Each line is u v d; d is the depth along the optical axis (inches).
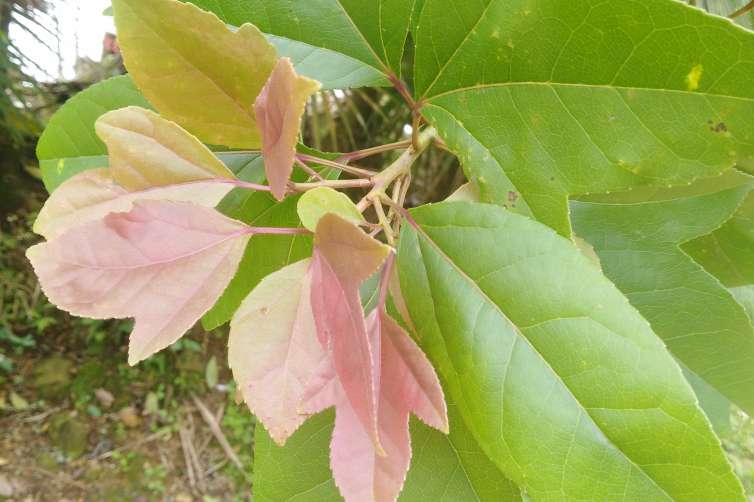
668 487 6.9
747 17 14.4
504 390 7.5
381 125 34.0
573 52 7.8
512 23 8.1
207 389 58.6
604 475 7.1
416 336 8.3
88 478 49.1
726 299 11.7
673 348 12.3
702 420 6.7
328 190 6.9
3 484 46.4
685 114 7.5
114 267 6.7
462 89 8.8
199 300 6.9
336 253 6.4
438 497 9.3
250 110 7.8
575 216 12.4
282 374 6.8
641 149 7.8
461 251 7.9
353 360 6.1
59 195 7.3
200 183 7.6
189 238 7.0
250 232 7.3
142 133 7.3
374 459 6.8
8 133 62.7
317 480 9.8
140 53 7.3
